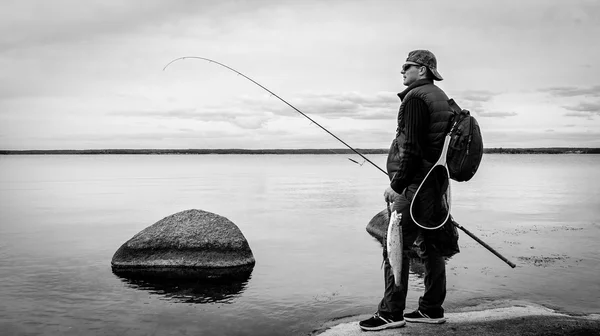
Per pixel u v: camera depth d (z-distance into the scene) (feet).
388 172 15.34
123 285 24.81
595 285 22.82
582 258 28.78
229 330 18.53
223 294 23.16
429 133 14.12
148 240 28.35
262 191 92.68
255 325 18.93
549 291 21.88
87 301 22.31
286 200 73.15
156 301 22.16
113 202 70.49
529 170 224.33
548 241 34.86
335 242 36.99
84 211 58.75
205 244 28.12
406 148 14.03
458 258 29.01
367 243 36.52
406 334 14.64
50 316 20.34
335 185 112.47
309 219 50.62
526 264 27.27
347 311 20.13
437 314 15.65
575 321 16.01
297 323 18.90
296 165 324.80
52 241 37.78
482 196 77.92
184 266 27.58
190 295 23.06
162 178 147.84
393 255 14.38
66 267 28.71
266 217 52.34
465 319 16.49
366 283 24.91
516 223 45.09
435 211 14.37
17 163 376.68
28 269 28.25
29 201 71.87
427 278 15.52
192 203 68.74
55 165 317.63
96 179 140.97
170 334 18.29
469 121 13.91
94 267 28.66
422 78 14.60
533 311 18.01
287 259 30.86
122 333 18.49
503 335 14.69
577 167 278.26
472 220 47.47
